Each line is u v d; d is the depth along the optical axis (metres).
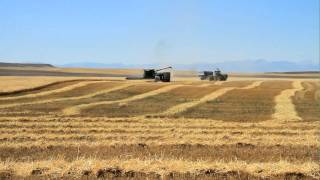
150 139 30.22
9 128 35.44
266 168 20.50
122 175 19.91
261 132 34.38
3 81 86.69
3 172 19.72
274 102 62.88
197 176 19.72
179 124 39.25
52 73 180.12
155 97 69.50
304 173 20.14
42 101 61.69
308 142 28.80
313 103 62.00
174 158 23.08
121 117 45.12
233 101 63.69
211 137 30.94
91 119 42.50
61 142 28.33
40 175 19.59
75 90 77.19
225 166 20.61
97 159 22.14
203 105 58.12
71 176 19.58
